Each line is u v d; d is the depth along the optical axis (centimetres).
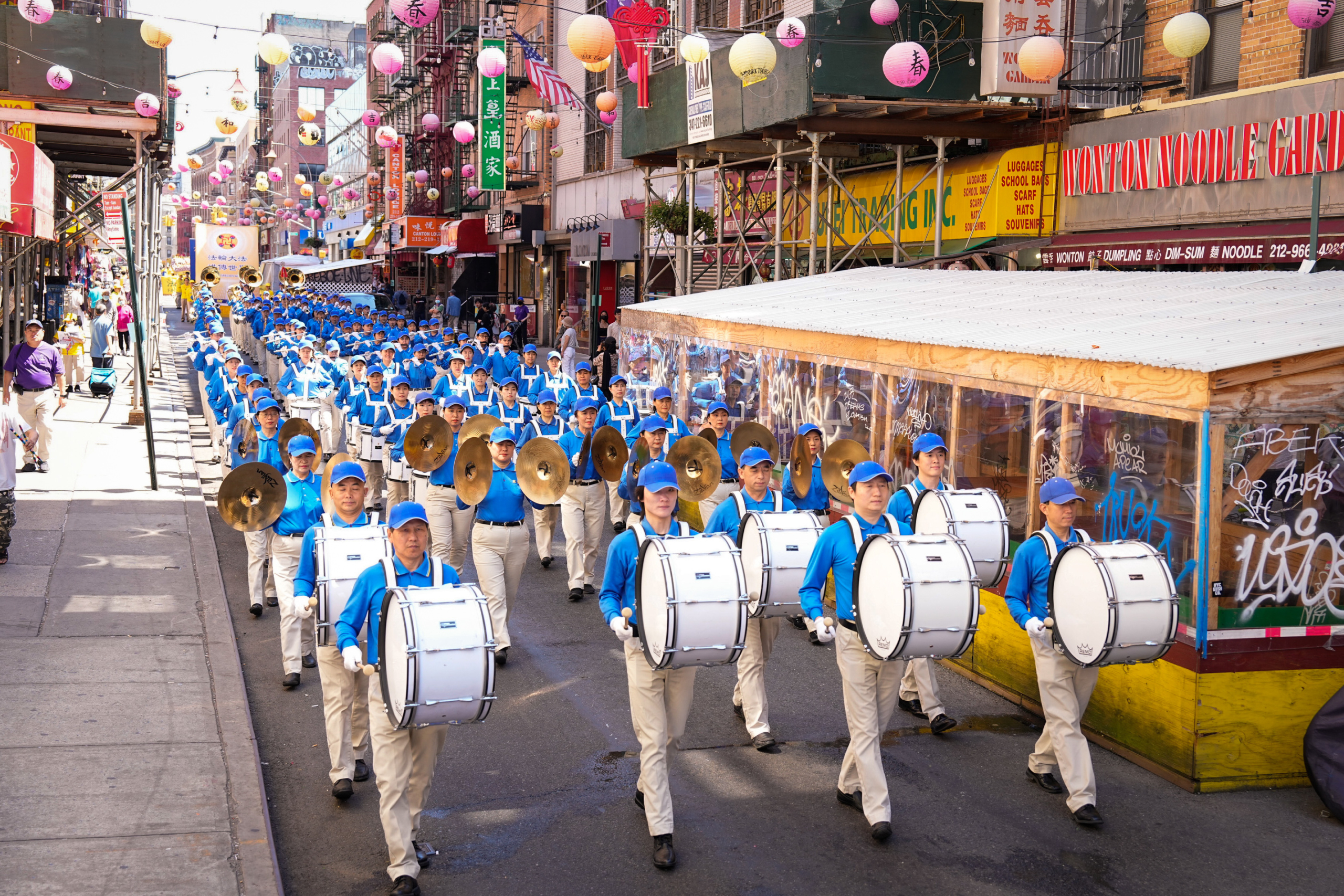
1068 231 1719
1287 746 756
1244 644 743
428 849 645
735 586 640
